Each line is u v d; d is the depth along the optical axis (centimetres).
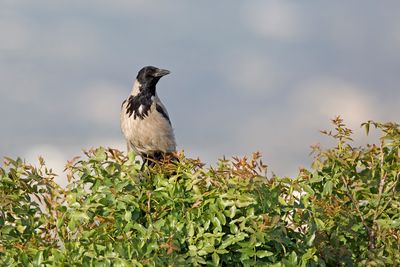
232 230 1110
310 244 1152
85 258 1115
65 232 1180
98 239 1123
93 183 1165
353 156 1321
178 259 1075
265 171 1143
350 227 1275
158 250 1092
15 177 1230
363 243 1324
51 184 1233
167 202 1143
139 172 1177
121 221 1139
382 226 1286
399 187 1348
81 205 1152
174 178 1159
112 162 1165
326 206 1253
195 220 1129
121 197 1138
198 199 1125
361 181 1314
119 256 1093
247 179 1109
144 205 1155
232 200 1110
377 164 1346
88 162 1173
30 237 1232
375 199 1316
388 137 1329
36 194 1241
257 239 1110
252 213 1113
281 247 1141
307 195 1200
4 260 1149
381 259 1245
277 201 1146
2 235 1201
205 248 1098
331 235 1247
